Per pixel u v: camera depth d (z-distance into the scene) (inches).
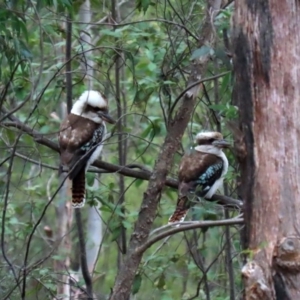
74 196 478.0
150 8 613.0
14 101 527.2
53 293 479.5
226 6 466.0
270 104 305.9
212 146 514.6
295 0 305.6
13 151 402.0
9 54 441.1
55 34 562.3
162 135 560.4
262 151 306.5
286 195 304.3
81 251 493.7
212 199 503.5
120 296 441.4
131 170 475.8
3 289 466.3
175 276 531.8
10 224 575.2
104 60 533.0
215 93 499.2
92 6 569.9
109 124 545.6
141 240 451.2
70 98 499.8
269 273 301.0
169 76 504.4
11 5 434.3
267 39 305.6
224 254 575.8
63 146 475.8
